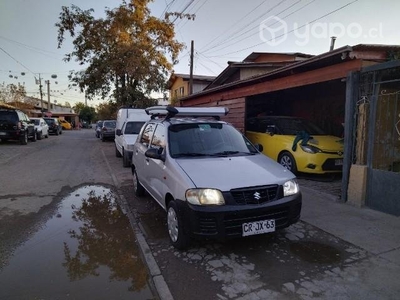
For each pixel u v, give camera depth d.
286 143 7.86
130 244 4.14
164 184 4.24
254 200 3.47
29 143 18.52
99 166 10.16
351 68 5.36
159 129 5.14
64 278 3.26
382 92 5.02
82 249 3.98
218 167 3.89
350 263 3.44
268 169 3.98
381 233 4.25
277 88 7.68
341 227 4.48
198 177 3.61
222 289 2.97
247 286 3.01
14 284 3.12
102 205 5.86
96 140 22.45
